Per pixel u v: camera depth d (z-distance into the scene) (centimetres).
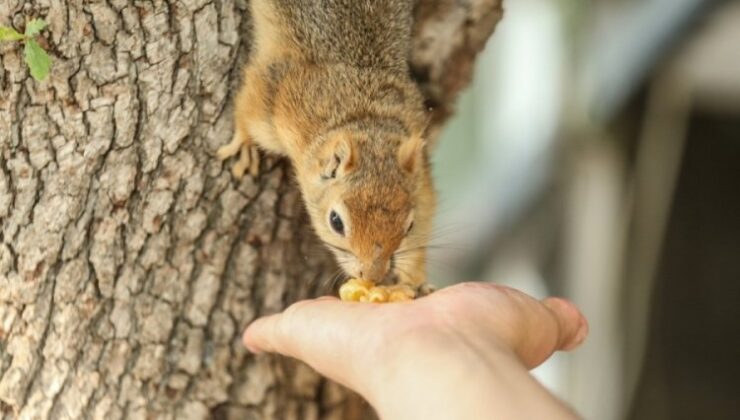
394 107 100
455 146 168
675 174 139
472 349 85
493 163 154
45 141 93
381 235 96
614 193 140
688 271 144
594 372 142
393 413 84
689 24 130
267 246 97
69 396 95
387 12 100
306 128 97
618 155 139
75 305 95
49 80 92
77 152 93
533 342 89
